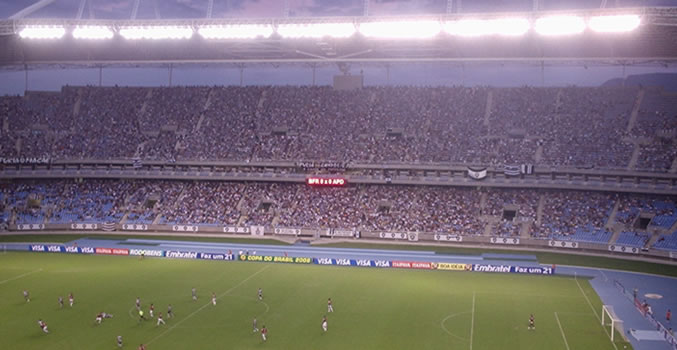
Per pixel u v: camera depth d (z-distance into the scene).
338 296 67.00
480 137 110.44
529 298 66.44
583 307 62.75
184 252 90.12
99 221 109.19
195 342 51.19
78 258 88.81
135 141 120.88
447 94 121.75
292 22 78.88
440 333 53.75
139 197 114.81
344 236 102.25
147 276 76.88
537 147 105.88
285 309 61.62
